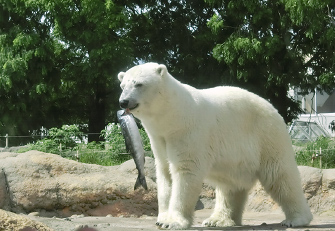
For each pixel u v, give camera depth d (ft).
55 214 29.86
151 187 31.53
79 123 81.46
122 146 43.83
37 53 60.39
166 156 22.12
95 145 46.52
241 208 24.32
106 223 25.77
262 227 23.02
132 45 65.26
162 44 70.13
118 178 31.48
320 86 65.82
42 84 62.54
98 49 59.72
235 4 58.90
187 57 66.54
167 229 20.86
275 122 23.66
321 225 24.02
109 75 62.28
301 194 23.70
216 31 59.82
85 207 30.19
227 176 23.06
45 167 30.91
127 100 20.54
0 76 61.11
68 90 74.38
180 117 21.16
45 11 62.28
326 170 34.83
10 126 68.44
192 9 69.62
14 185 29.91
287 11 58.59
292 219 23.21
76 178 30.89
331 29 54.90
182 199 21.24
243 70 59.52
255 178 23.85
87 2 58.34
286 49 60.95
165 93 20.94
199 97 22.20
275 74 60.59
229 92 23.58
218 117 22.40
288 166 23.47
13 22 64.80
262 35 60.90
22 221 16.90
